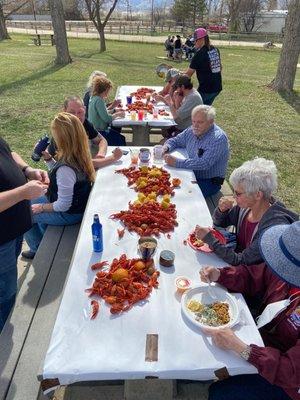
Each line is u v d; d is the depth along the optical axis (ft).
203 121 11.49
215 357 5.19
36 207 9.79
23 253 11.28
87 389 7.09
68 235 9.89
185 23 142.82
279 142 21.74
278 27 143.13
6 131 22.15
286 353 5.25
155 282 6.45
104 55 59.11
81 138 9.30
